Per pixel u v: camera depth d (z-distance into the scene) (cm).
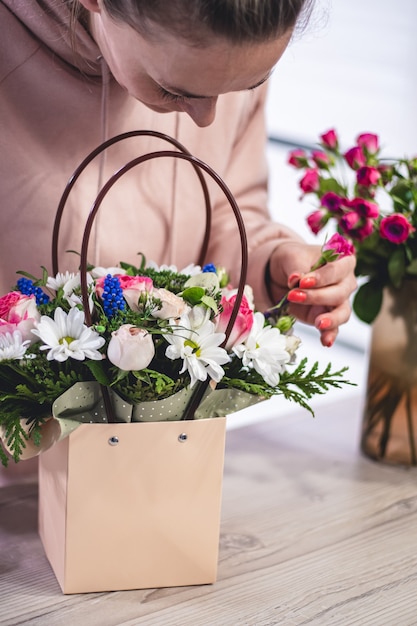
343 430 161
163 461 105
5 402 102
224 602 108
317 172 147
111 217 135
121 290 101
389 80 304
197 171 125
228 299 106
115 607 106
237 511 130
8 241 129
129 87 100
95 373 97
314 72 337
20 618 102
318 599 109
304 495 136
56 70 123
